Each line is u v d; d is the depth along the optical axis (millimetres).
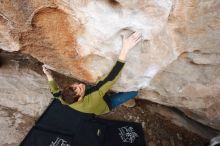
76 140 3924
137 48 3117
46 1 2760
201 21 2635
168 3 2508
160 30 2818
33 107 4191
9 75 4379
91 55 3385
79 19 2885
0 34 3293
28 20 3033
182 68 3348
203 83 3465
